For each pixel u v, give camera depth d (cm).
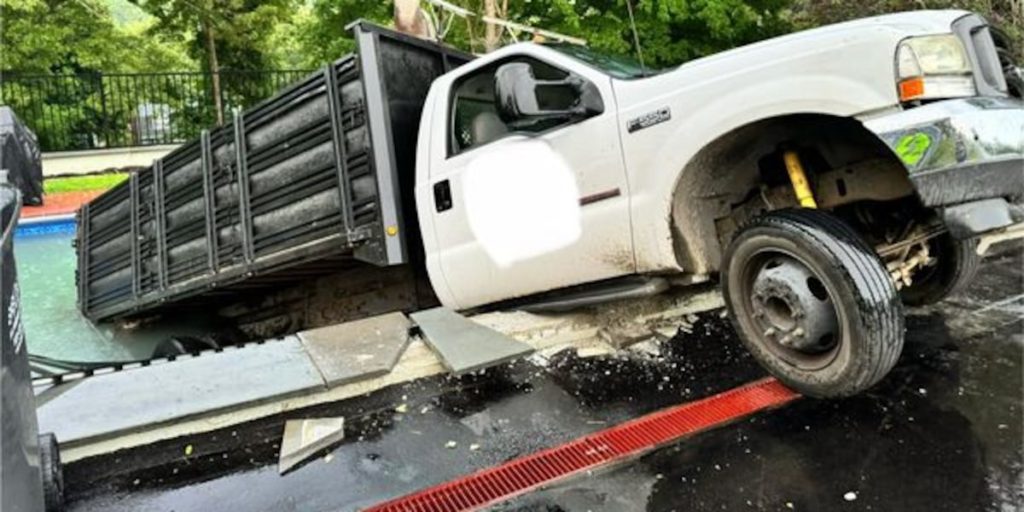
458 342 353
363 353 342
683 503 212
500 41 1123
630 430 262
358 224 417
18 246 980
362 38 406
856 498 207
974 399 263
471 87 406
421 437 267
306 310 562
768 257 265
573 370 326
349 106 415
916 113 219
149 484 241
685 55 1202
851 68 235
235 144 480
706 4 1145
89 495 235
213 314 641
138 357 632
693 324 379
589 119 329
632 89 312
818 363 251
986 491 204
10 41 1700
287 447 259
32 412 165
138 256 587
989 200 217
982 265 455
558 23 1195
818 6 1181
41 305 757
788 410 266
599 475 232
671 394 293
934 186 216
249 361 337
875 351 229
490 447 257
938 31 231
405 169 436
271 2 2172
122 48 1962
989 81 236
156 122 1759
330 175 424
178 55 2161
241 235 482
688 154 287
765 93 259
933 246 337
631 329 366
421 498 225
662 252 306
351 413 292
